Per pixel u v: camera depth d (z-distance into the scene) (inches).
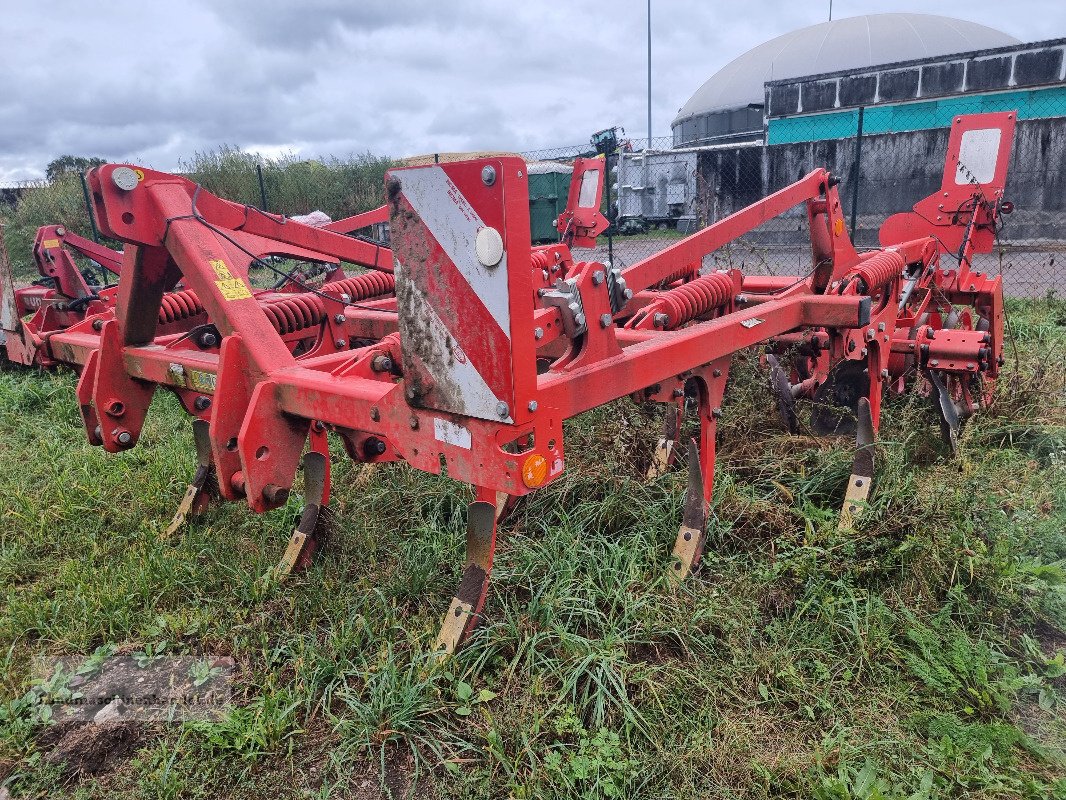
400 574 117.1
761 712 92.6
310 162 776.9
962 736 85.6
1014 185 590.6
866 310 128.7
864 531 121.7
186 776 83.7
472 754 85.7
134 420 132.3
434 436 88.5
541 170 745.6
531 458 82.5
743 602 110.4
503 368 78.2
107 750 88.4
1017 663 100.2
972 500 128.6
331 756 85.0
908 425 165.0
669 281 200.4
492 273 76.0
